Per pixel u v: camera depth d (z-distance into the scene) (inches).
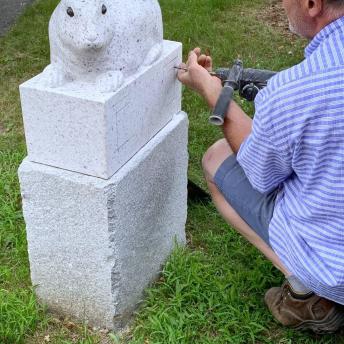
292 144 73.3
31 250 93.9
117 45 82.9
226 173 92.9
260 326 92.2
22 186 89.1
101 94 80.7
